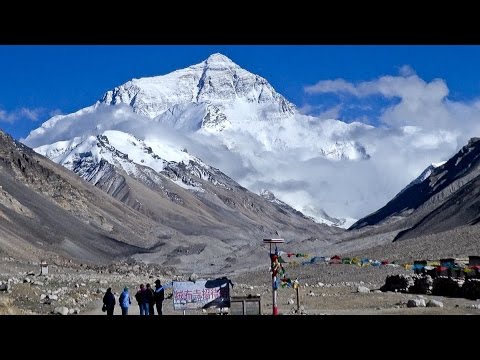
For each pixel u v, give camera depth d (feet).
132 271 367.25
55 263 376.27
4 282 177.37
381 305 146.30
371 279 241.55
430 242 333.42
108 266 386.93
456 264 183.62
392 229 586.04
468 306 138.10
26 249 401.90
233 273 422.41
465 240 315.17
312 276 271.49
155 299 118.73
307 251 564.71
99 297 176.55
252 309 125.29
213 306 124.88
